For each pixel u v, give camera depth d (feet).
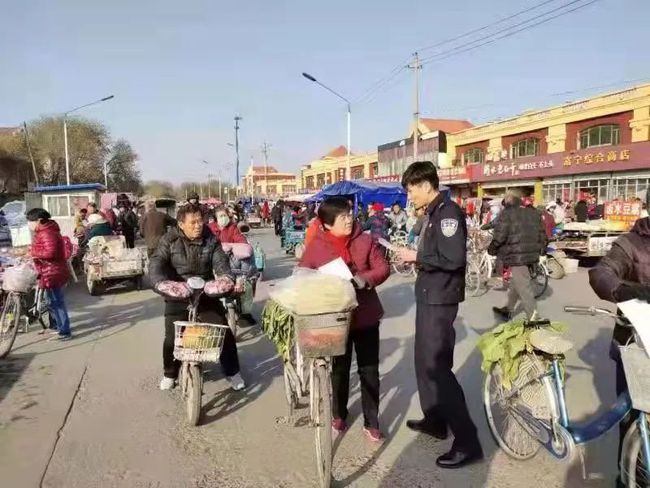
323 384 10.87
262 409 15.46
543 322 11.80
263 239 87.04
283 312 13.80
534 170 101.81
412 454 12.71
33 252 22.25
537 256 24.53
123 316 27.78
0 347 20.27
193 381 14.14
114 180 236.02
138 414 15.08
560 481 11.45
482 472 11.85
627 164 81.97
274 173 409.08
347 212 12.76
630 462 8.91
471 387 16.89
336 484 11.43
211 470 12.05
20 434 13.79
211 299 16.26
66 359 20.21
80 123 187.21
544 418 11.04
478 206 91.15
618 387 9.91
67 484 11.44
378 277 12.51
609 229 45.60
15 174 173.17
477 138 126.11
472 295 32.83
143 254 36.42
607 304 29.53
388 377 18.02
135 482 11.54
